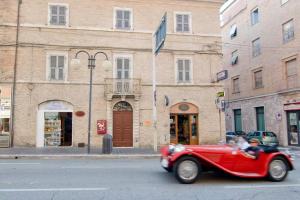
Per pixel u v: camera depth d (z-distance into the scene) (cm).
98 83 2169
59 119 2123
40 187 805
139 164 1299
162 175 999
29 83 2086
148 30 2272
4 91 2055
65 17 2177
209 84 2319
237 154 901
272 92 2764
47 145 2098
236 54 3431
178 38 2311
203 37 2347
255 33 3064
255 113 3039
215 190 784
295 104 2434
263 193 756
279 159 922
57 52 2142
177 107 2273
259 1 3000
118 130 2178
